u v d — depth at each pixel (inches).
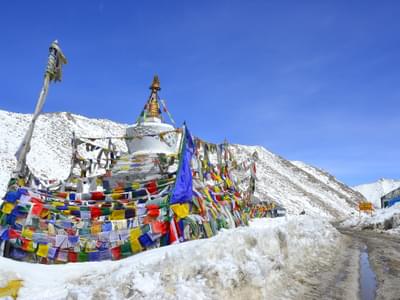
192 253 294.5
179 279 261.7
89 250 467.5
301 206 4389.8
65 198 532.1
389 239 1059.3
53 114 3843.5
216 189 735.1
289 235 519.5
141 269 259.9
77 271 339.9
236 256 329.1
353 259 603.2
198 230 535.5
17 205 481.1
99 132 3860.7
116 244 474.6
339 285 394.3
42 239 462.6
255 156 1099.9
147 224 489.4
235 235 366.0
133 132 756.6
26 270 309.9
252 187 1066.7
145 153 713.6
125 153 775.7
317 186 6269.7
